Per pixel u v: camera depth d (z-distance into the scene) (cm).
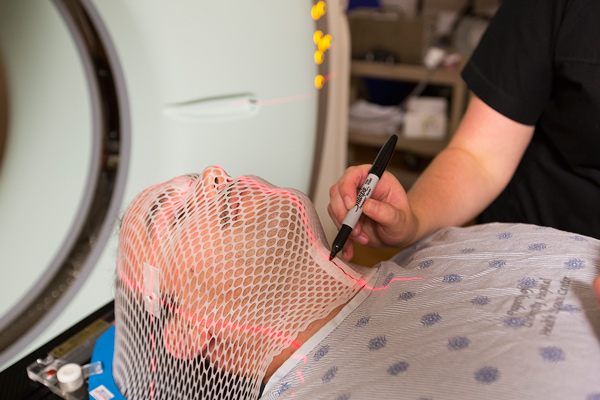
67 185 95
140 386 63
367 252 153
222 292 57
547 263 59
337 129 127
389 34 188
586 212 77
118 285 65
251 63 97
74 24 84
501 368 46
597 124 71
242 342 58
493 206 92
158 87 90
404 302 57
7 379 70
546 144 83
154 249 60
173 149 94
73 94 91
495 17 83
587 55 71
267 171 107
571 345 47
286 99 106
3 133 93
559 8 74
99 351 72
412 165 201
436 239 73
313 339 57
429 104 193
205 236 58
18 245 93
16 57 87
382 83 211
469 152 85
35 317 92
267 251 59
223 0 90
